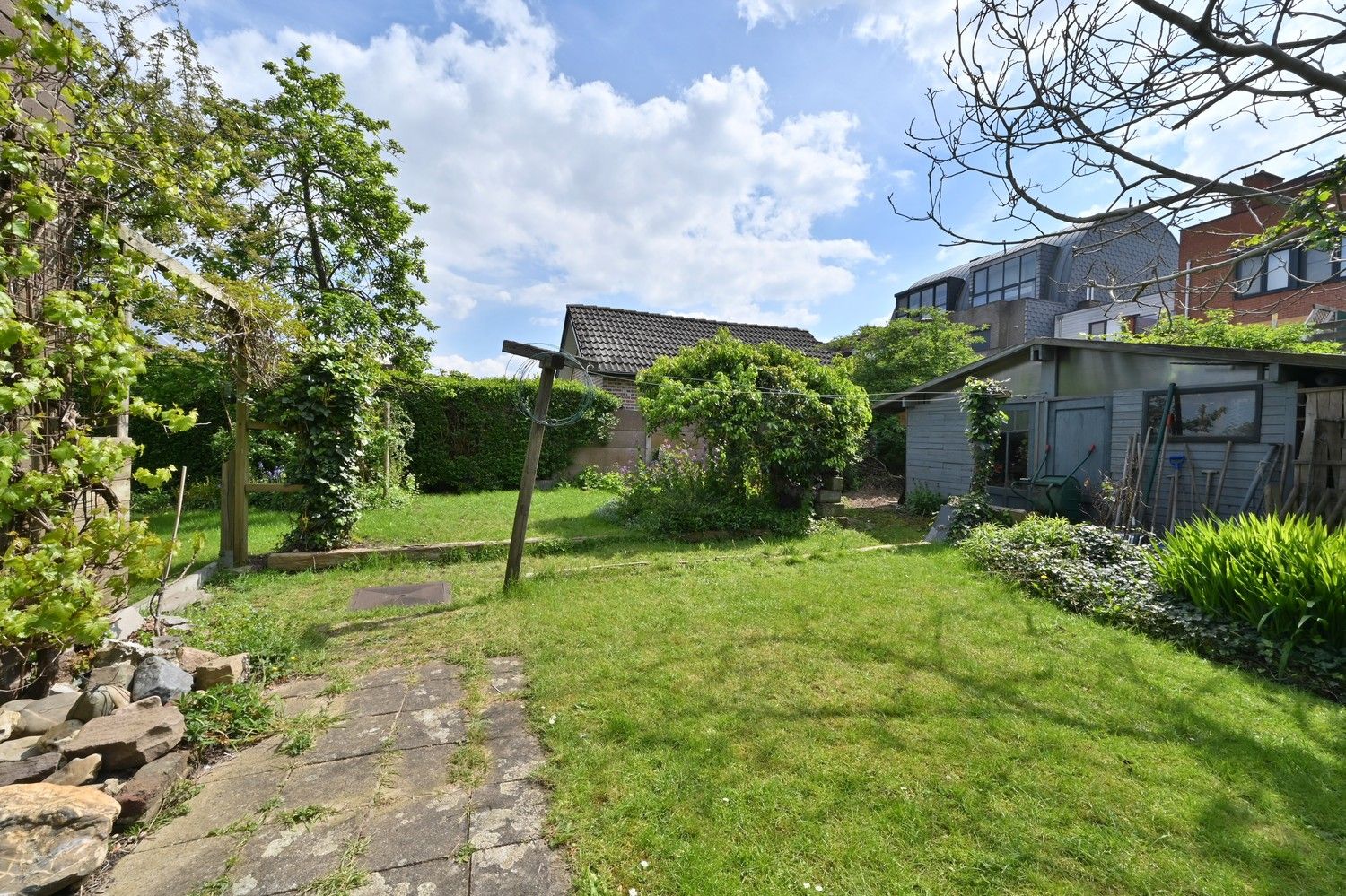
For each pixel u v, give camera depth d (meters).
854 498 12.57
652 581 4.97
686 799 2.05
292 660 3.27
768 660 3.29
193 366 6.41
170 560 3.21
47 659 2.71
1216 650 3.51
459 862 1.77
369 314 10.49
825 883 1.69
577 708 2.73
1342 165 2.36
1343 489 5.36
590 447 12.87
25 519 2.59
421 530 7.00
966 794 2.09
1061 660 3.33
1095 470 8.02
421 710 2.75
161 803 1.99
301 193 10.81
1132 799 2.08
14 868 1.52
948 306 24.36
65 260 2.83
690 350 8.80
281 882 1.68
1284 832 1.93
